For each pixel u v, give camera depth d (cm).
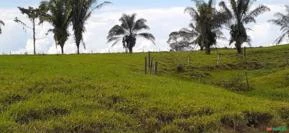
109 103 1994
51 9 6228
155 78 2784
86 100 1992
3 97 1975
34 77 2344
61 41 6225
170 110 1950
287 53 5988
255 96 3170
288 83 3744
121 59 4497
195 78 4200
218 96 2400
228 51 6562
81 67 2875
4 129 1622
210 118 1894
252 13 6388
